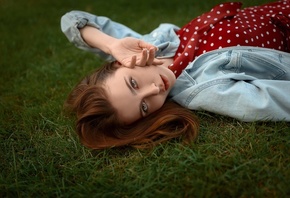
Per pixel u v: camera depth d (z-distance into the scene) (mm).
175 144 1748
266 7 2238
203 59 1974
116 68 1865
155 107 1835
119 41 2025
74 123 2025
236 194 1460
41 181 1683
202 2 3729
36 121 2131
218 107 1827
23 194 1617
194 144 1740
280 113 1754
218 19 2066
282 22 2066
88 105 1765
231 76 1836
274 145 1690
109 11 3992
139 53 1953
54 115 2150
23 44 3311
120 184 1580
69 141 1911
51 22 3832
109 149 1796
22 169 1759
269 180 1496
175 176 1564
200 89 1861
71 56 3006
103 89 1778
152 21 3568
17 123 2133
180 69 1993
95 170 1712
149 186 1536
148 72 1789
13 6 4379
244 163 1551
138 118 1818
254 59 1900
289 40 2068
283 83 1812
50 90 2514
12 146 1917
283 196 1428
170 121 1819
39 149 1888
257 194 1437
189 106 1923
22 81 2680
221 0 2510
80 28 2260
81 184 1628
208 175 1521
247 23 2043
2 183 1677
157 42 2184
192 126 1803
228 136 1778
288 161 1585
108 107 1740
